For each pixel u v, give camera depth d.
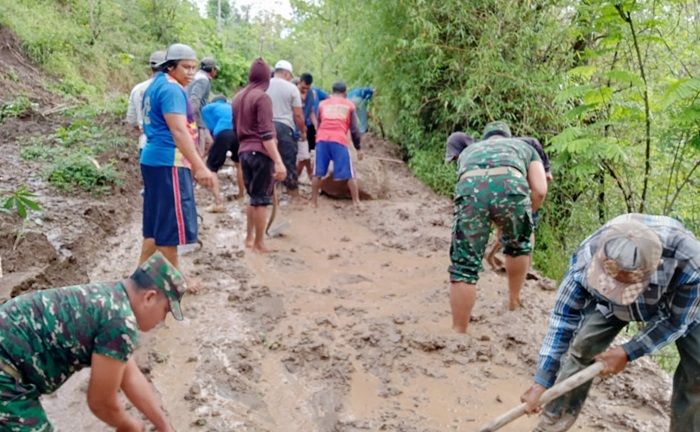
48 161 7.75
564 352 3.00
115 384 2.41
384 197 9.11
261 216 6.11
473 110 10.40
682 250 2.63
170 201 4.56
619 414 3.65
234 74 24.94
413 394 3.87
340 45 14.98
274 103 7.97
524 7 9.71
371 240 7.04
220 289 5.20
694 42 7.19
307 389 3.86
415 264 6.25
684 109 5.89
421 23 10.51
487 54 9.67
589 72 6.75
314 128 9.73
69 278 5.12
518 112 9.98
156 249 4.73
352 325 4.68
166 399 3.63
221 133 7.59
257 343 4.34
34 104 10.19
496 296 5.29
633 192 7.69
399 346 4.38
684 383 2.98
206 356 4.11
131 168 8.41
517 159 4.42
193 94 8.08
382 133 13.88
